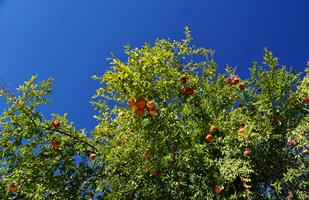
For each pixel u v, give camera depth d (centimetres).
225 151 770
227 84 946
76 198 880
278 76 897
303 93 864
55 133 886
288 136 806
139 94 688
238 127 833
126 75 680
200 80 945
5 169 853
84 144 907
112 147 809
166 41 877
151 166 769
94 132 920
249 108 938
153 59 717
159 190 824
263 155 833
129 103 693
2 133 829
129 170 795
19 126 836
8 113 828
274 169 841
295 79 902
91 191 887
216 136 826
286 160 836
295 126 858
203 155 797
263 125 847
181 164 781
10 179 831
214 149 834
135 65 707
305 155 805
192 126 851
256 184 838
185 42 889
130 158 759
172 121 737
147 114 713
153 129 720
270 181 842
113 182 809
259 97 892
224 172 727
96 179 888
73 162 900
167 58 848
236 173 721
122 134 764
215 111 892
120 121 753
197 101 880
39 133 852
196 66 934
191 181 789
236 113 852
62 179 881
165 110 720
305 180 809
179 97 820
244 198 790
